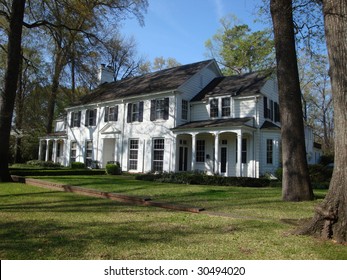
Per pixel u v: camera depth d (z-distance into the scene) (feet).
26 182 47.39
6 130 49.24
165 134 68.33
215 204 27.73
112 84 95.20
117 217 22.15
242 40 116.06
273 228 18.61
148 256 13.42
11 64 49.14
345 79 16.25
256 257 13.32
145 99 73.56
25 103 99.09
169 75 78.54
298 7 32.91
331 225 16.14
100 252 13.94
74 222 20.26
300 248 14.58
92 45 60.54
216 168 58.95
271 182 48.60
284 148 31.89
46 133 104.17
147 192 35.70
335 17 16.81
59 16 55.88
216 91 68.85
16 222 20.10
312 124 140.15
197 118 69.26
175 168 65.67
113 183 45.44
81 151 89.92
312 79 106.73
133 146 75.31
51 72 80.94
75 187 37.24
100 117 85.25
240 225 19.40
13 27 49.32
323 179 53.21
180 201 29.25
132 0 58.80
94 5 56.95
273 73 49.62
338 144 16.31
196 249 14.46
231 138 64.44
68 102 100.53
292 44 32.55
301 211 24.39
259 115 61.11
